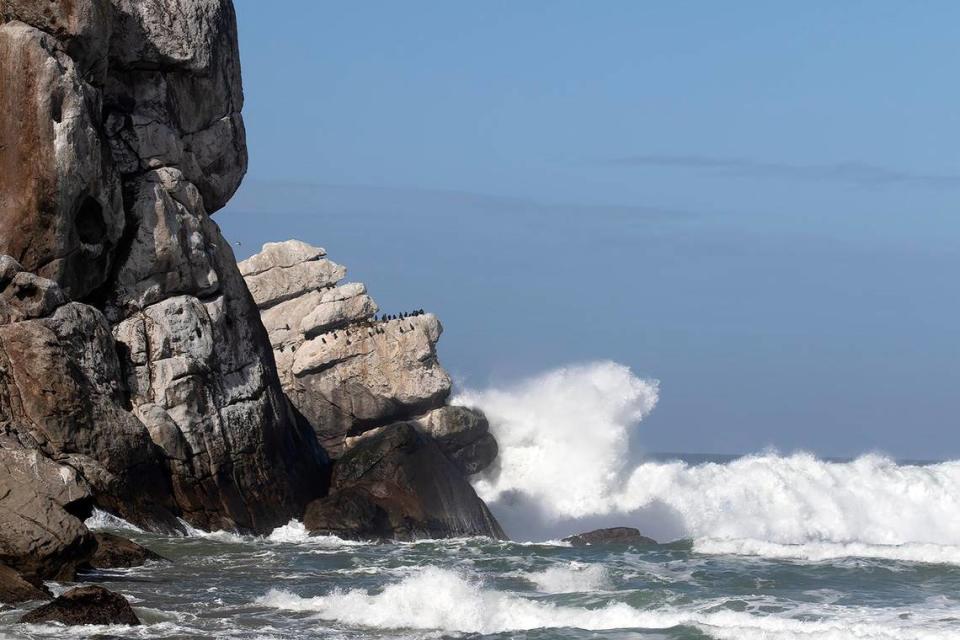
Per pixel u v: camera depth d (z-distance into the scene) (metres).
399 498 71.12
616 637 42.03
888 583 53.81
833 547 63.34
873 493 91.00
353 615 44.19
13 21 63.03
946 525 90.12
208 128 73.25
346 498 69.19
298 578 51.53
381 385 90.19
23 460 50.78
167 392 64.88
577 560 60.12
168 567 52.78
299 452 73.25
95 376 60.62
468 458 90.81
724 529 90.62
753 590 51.78
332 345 90.88
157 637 39.75
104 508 59.06
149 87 69.62
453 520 72.56
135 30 68.44
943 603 49.41
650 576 54.41
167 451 63.69
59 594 44.69
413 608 44.34
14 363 58.09
